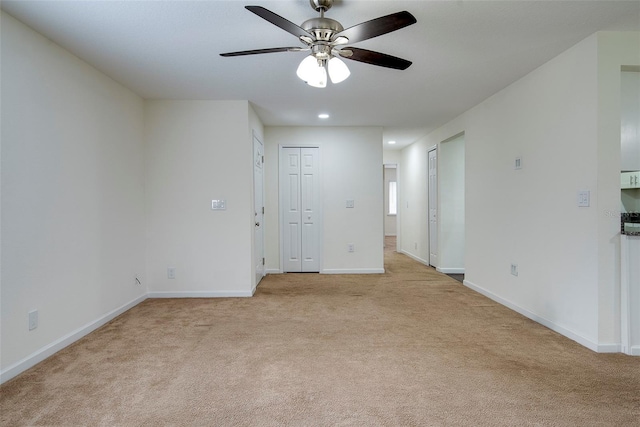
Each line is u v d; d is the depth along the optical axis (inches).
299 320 120.8
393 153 292.0
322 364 87.0
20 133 84.1
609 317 92.4
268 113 171.2
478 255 159.0
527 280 122.9
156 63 109.5
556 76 106.3
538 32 91.0
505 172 135.4
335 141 202.7
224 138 150.0
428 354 92.5
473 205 163.0
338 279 187.6
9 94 81.0
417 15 81.8
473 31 90.0
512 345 98.0
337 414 66.1
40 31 88.4
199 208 150.5
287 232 204.8
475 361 88.1
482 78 124.6
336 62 79.0
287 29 71.4
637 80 98.3
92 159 112.3
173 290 151.0
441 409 67.5
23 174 84.9
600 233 92.0
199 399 71.3
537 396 71.8
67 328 100.0
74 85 103.4
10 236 81.3
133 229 138.9
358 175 203.2
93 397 71.9
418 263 238.5
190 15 81.5
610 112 91.7
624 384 76.4
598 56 91.4
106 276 119.9
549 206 110.7
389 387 75.8
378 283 178.1
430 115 176.4
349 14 81.7
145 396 72.3
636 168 99.1
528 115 120.5
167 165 149.2
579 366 84.8
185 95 142.8
